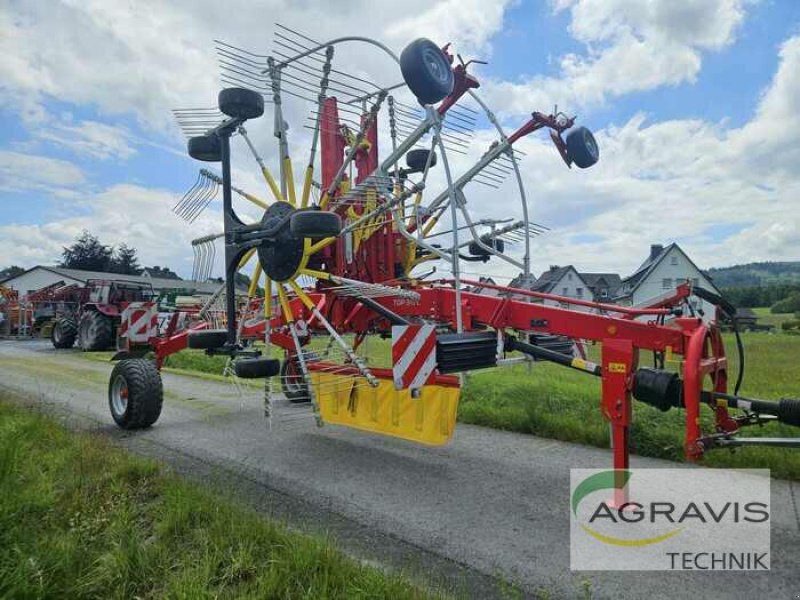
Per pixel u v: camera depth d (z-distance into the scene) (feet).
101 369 40.29
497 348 16.31
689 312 14.21
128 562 9.89
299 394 26.76
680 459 18.12
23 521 11.41
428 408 17.93
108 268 215.72
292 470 17.46
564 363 15.42
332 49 16.46
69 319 58.59
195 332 20.30
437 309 18.31
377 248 21.09
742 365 14.30
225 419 24.64
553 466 17.90
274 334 23.80
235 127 18.80
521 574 11.02
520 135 18.53
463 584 10.58
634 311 14.39
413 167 22.34
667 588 10.53
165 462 18.08
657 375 13.07
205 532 11.24
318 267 20.30
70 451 15.96
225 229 19.38
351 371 20.04
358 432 22.38
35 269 168.66
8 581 8.86
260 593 9.14
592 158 19.43
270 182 18.69
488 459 18.69
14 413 20.79
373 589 9.30
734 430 13.50
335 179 17.65
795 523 13.37
